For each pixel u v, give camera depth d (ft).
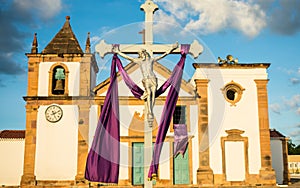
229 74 92.32
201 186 86.07
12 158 89.25
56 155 86.58
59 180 85.61
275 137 102.83
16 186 87.56
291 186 90.07
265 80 92.07
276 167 101.71
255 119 91.15
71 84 89.61
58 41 94.17
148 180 27.53
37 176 85.81
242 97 91.76
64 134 87.45
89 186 84.07
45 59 90.74
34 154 86.58
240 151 89.45
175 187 85.46
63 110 88.33
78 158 85.92
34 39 92.27
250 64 92.63
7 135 92.68
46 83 89.86
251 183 87.97
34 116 88.07
